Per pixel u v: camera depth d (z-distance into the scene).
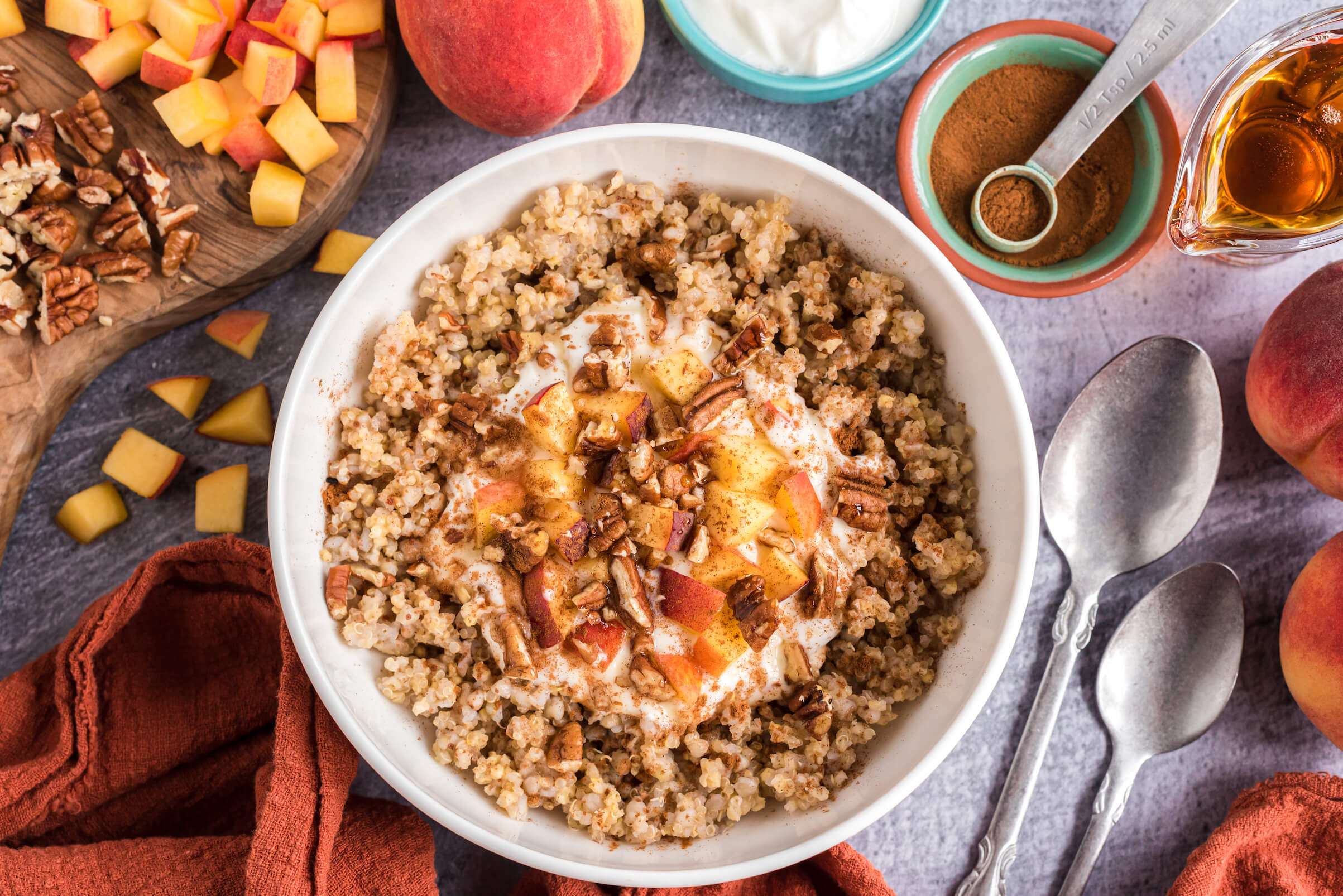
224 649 0.46
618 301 0.42
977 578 0.42
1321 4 0.47
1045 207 0.45
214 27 0.44
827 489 0.42
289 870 0.41
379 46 0.45
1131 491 0.46
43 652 0.46
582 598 0.41
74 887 0.42
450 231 0.42
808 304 0.42
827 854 0.44
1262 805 0.46
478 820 0.40
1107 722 0.46
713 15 0.45
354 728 0.39
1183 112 0.47
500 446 0.42
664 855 0.41
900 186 0.44
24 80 0.45
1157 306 0.47
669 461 0.42
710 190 0.43
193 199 0.45
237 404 0.46
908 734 0.41
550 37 0.41
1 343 0.44
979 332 0.41
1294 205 0.45
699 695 0.41
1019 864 0.47
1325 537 0.47
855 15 0.44
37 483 0.46
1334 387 0.43
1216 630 0.46
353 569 0.41
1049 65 0.45
